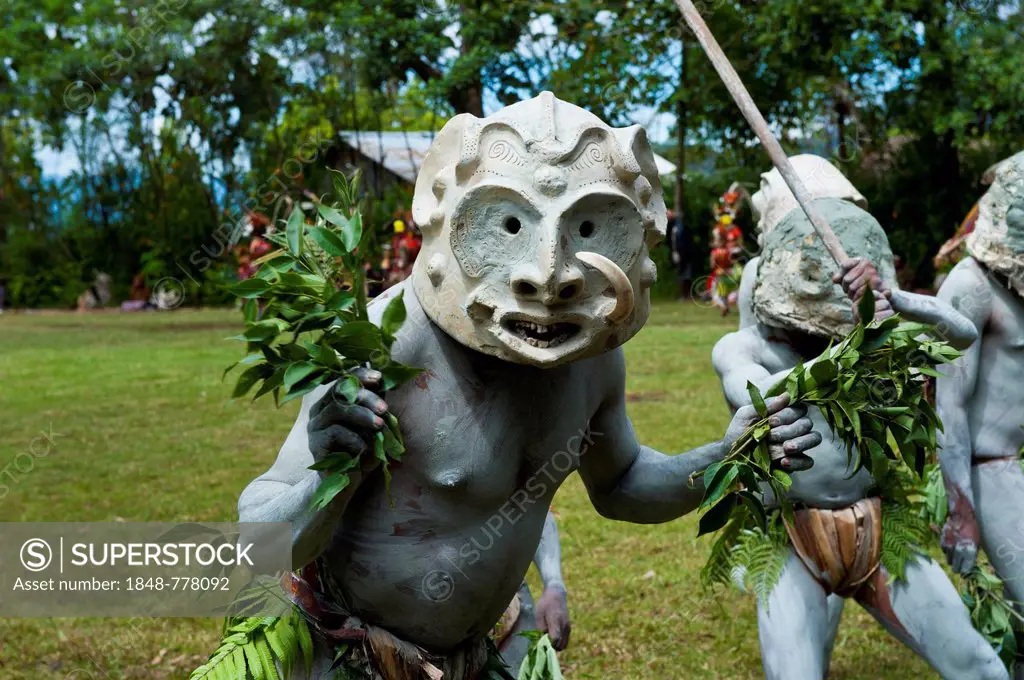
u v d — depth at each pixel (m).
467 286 2.49
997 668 3.87
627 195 2.47
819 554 4.00
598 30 16.73
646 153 2.55
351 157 24.62
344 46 20.22
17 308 31.16
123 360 17.16
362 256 2.57
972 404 4.57
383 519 2.74
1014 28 19.16
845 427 2.95
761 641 4.01
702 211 27.23
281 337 2.51
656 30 16.59
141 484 8.92
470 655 3.00
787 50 17.64
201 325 23.92
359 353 2.43
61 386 14.45
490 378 2.66
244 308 2.57
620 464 3.13
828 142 20.17
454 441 2.65
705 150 22.97
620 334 2.53
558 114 2.48
